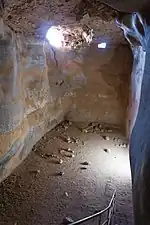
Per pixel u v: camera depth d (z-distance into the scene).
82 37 7.69
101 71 9.41
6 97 5.53
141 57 6.52
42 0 4.29
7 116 5.58
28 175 5.94
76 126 9.34
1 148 5.37
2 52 5.29
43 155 6.97
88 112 9.73
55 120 9.15
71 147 7.63
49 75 8.90
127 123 8.52
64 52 9.09
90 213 4.74
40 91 7.97
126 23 4.22
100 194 5.38
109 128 9.30
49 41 8.37
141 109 2.88
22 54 6.62
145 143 2.30
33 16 5.20
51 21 5.72
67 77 9.50
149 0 2.52
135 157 2.64
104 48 9.17
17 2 4.30
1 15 4.79
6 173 5.75
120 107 9.47
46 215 4.64
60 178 5.91
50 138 8.13
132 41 4.84
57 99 9.33
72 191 5.43
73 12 5.01
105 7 4.47
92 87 9.57
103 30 6.87
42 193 5.30
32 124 7.31
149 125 2.35
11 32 5.80
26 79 6.98
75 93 9.70
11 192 5.25
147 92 2.64
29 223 4.42
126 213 4.78
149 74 2.66
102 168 6.49
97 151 7.45
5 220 4.45
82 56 9.34
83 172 6.24
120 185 5.74
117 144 8.04
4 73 5.43
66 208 4.87
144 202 1.98
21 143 6.47
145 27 2.98
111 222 4.43
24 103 6.73
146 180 2.01
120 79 9.32
